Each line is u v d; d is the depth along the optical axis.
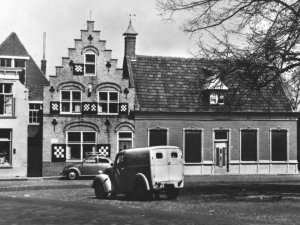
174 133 41.03
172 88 42.16
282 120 42.94
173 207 18.58
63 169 36.91
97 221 14.62
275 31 20.55
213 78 22.67
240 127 42.16
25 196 24.59
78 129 40.00
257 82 22.09
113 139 40.47
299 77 21.50
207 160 41.53
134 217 15.49
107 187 22.67
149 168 21.23
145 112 40.53
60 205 19.62
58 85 39.97
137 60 43.44
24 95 38.81
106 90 40.84
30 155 42.16
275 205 18.84
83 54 40.56
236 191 25.80
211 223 13.99
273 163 42.59
